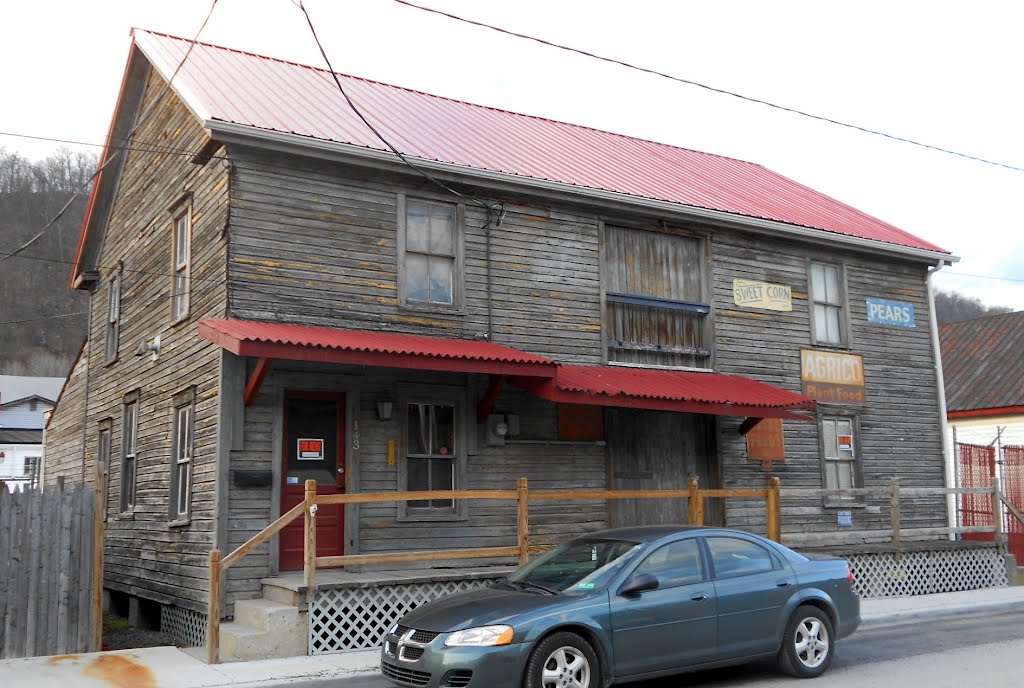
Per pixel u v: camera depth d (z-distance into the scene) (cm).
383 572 1289
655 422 1636
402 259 1398
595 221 1609
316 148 1306
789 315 1825
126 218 1780
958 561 1712
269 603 1140
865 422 1898
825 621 934
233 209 1270
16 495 1086
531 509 1473
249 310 1260
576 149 1880
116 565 1664
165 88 1578
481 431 1441
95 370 1928
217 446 1221
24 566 1079
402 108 1741
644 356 1639
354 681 930
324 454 1323
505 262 1502
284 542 1264
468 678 743
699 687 877
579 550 909
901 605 1438
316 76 1773
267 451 1254
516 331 1494
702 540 898
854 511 1842
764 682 891
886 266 2002
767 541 944
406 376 1388
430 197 1446
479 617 778
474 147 1595
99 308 1948
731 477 1688
